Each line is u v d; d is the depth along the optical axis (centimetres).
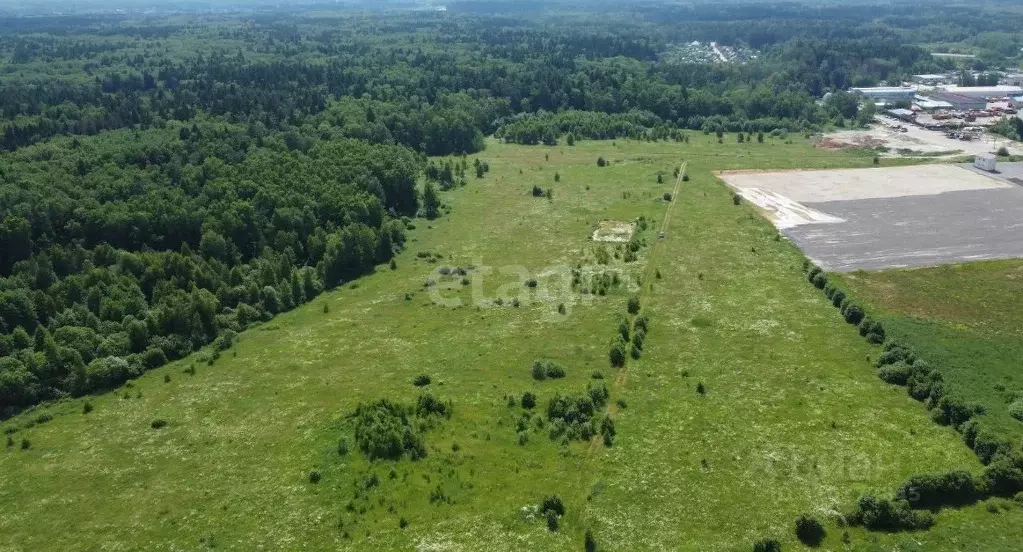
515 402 8806
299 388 9431
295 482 7550
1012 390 8581
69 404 9438
